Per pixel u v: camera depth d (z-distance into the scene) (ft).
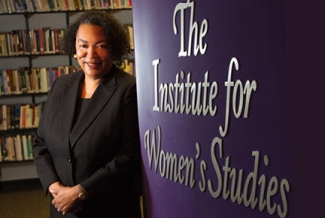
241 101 2.95
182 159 3.71
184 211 3.74
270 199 2.81
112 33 5.00
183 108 3.64
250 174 2.95
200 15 3.31
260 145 2.84
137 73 4.39
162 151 4.02
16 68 16.42
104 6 15.70
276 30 2.64
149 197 4.36
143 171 4.47
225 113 3.14
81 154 4.92
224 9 3.05
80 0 15.60
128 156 4.94
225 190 3.20
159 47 3.92
